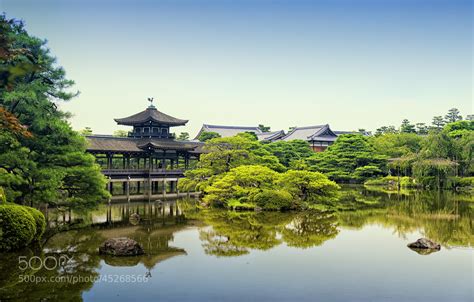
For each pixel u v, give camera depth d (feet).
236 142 195.72
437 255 87.86
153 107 249.96
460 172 257.96
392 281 70.59
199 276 72.69
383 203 181.37
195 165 226.99
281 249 92.79
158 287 67.00
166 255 86.74
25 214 87.30
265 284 68.85
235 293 64.64
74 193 119.44
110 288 66.23
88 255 85.51
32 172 99.91
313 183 155.74
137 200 197.36
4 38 56.34
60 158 107.76
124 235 108.37
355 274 74.38
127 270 75.66
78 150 115.75
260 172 164.14
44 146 106.11
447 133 282.15
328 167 305.12
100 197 119.65
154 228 119.44
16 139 97.35
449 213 149.38
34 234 88.38
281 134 433.07
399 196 212.84
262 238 105.09
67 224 125.39
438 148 252.62
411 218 138.31
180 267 77.97
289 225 124.98
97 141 210.59
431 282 70.18
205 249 92.48
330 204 166.20
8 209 85.61
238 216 143.23
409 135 349.61
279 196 156.35
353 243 99.40
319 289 66.59
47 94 108.99
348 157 306.35
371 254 88.53
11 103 99.76
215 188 163.43
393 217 140.46
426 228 120.16
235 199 165.78
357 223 128.67
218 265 79.51
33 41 100.53
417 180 254.47
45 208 135.33
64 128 106.83
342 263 81.46
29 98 95.14
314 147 411.34
